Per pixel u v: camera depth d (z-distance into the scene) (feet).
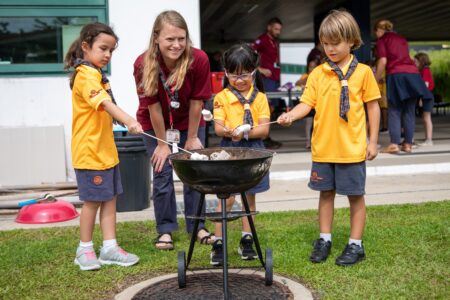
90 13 19.03
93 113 10.57
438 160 21.98
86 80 10.28
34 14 18.74
